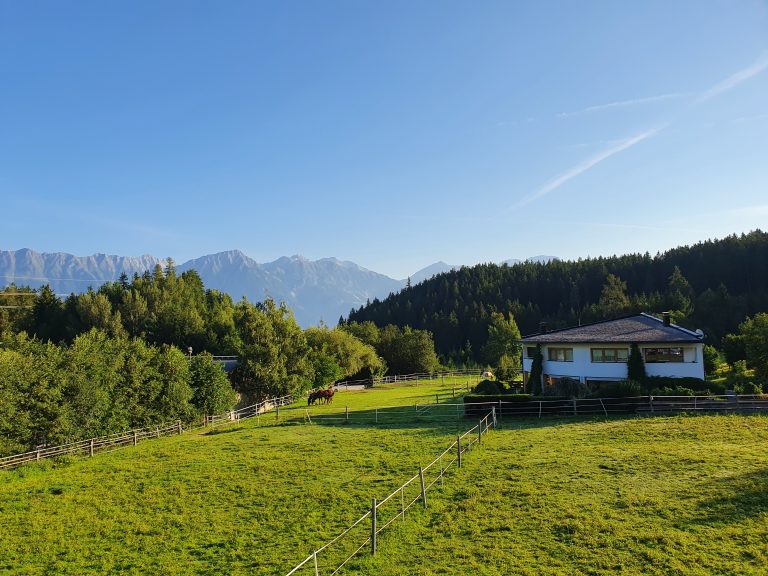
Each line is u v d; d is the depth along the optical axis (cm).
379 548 1636
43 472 3017
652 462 2344
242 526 1920
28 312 10381
